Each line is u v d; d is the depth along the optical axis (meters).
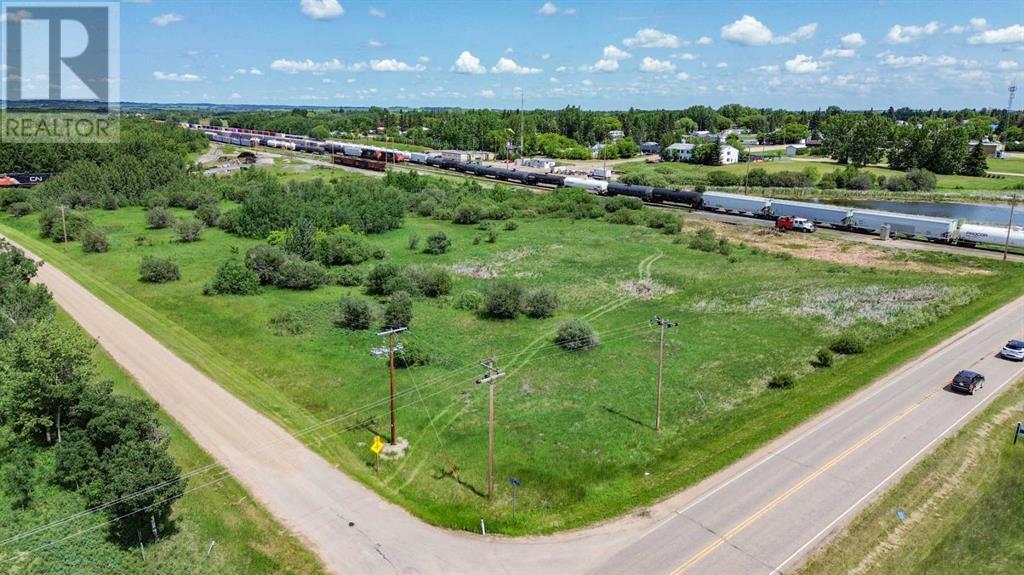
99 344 65.19
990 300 75.94
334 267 96.19
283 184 159.62
